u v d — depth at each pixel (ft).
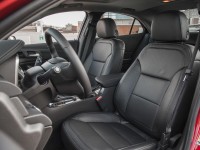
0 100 1.70
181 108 4.92
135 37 12.37
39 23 8.36
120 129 5.81
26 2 1.94
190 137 4.14
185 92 4.84
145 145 4.87
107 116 6.43
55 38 4.76
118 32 11.62
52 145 6.08
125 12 10.99
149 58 6.07
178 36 5.43
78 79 4.91
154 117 5.26
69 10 9.39
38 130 1.89
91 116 6.22
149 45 6.32
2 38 2.01
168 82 5.23
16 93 1.92
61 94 5.62
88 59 10.61
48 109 5.73
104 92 6.74
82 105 6.48
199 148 3.90
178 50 5.35
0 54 2.11
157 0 9.47
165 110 4.99
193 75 4.94
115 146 4.78
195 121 4.15
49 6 2.10
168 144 4.82
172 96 4.96
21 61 9.12
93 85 9.69
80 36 11.09
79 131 5.28
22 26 2.09
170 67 5.33
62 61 5.40
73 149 4.89
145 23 11.85
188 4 9.41
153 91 5.51
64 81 5.08
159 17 5.76
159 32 5.81
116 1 9.45
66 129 5.44
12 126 1.77
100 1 9.25
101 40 10.10
